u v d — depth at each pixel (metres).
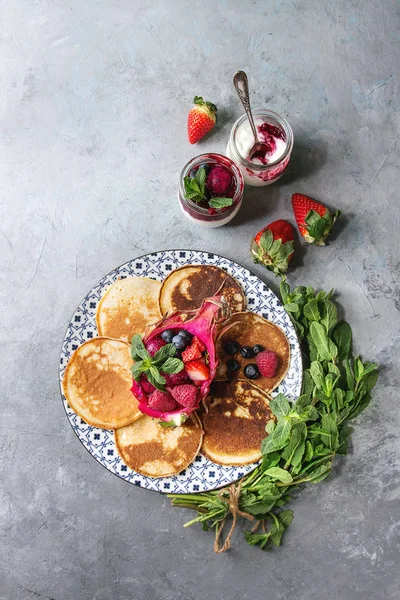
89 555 0.95
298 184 0.97
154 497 0.95
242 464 0.91
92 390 0.92
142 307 0.93
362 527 0.95
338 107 0.98
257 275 0.96
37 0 0.98
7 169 0.97
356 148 0.98
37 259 0.97
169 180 0.97
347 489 0.95
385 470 0.95
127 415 0.91
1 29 0.98
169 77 0.98
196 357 0.87
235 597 0.95
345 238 0.97
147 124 0.98
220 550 0.90
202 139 0.98
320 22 0.97
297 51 0.97
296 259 0.96
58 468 0.95
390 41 0.97
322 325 0.92
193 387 0.86
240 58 0.98
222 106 0.97
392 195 0.97
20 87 0.98
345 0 0.98
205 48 0.98
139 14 0.98
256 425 0.92
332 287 0.96
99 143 0.98
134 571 0.95
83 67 0.98
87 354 0.92
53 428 0.95
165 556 0.95
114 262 0.97
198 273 0.93
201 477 0.91
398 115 0.98
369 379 0.93
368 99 0.98
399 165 0.97
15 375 0.96
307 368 0.95
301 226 0.95
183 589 0.95
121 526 0.95
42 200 0.97
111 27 0.98
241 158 0.91
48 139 0.98
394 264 0.97
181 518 0.95
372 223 0.97
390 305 0.96
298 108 0.98
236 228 0.96
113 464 0.91
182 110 0.98
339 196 0.97
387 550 0.95
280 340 0.92
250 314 0.92
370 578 0.95
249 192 0.97
